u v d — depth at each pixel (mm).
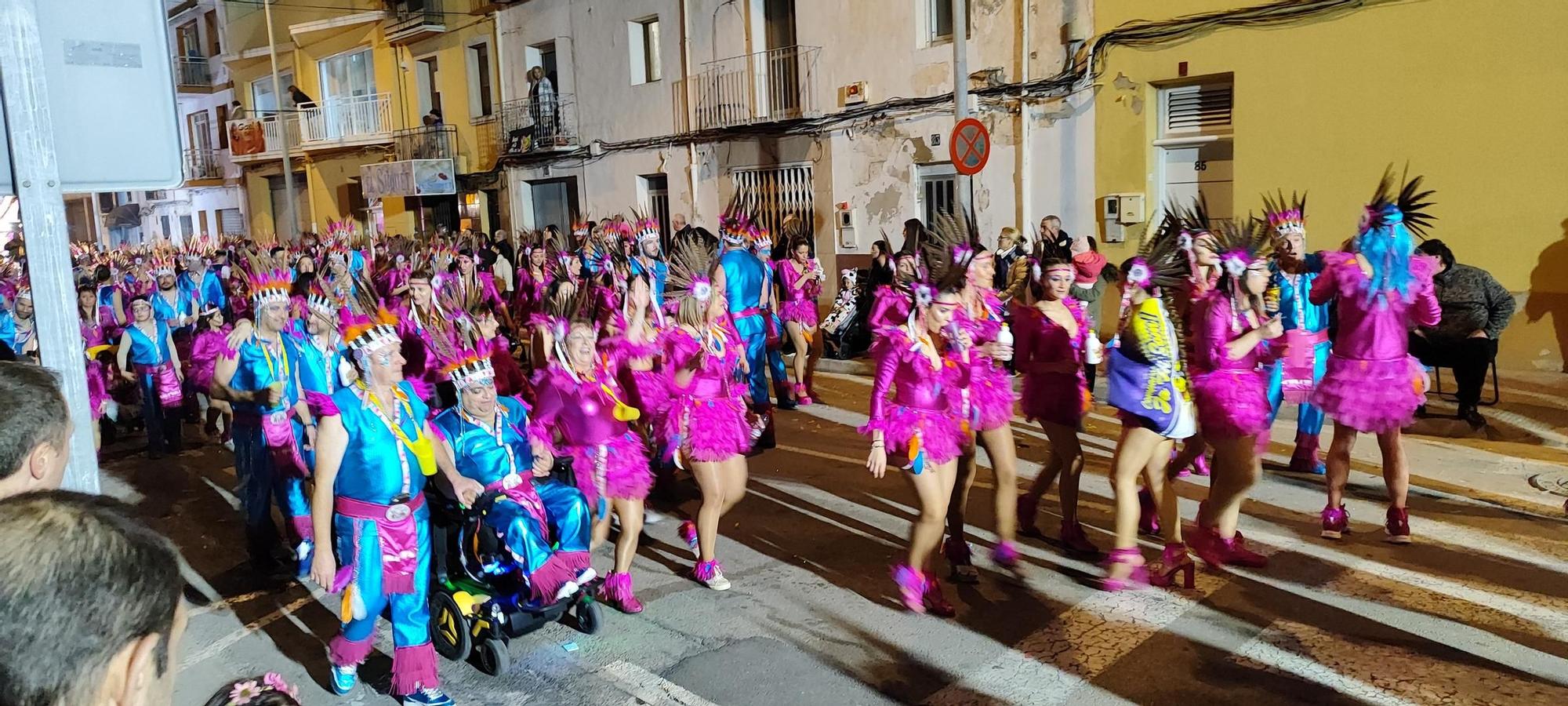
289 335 6586
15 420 2604
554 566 5070
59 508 1583
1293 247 6637
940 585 5906
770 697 4738
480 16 23766
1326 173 11523
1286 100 11680
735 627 5535
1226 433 5617
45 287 3242
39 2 3230
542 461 5391
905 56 15445
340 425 4523
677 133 19531
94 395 10500
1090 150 13453
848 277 13625
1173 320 5391
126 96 3412
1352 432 6164
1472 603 5324
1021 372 6324
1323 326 7336
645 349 6324
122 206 42688
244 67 33750
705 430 5914
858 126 16266
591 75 21266
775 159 17734
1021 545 6539
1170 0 12406
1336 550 6160
